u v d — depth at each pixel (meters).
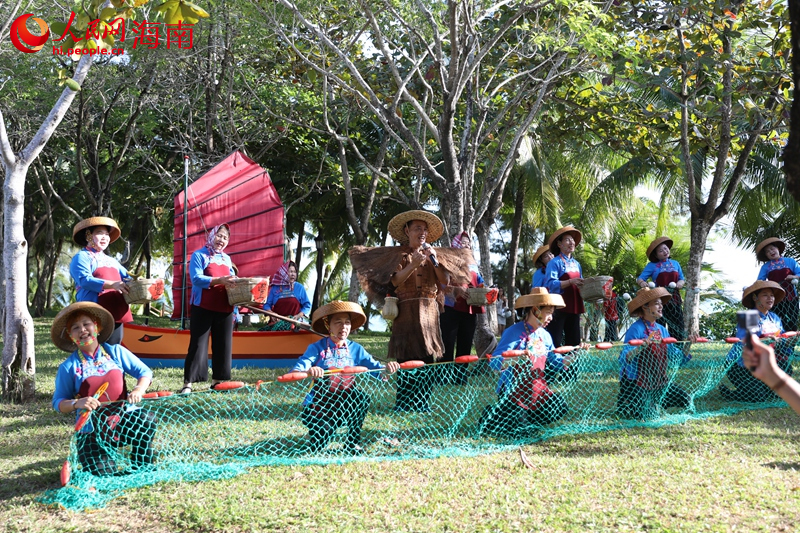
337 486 4.79
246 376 9.19
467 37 10.48
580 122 13.07
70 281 37.31
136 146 17.77
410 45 11.59
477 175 17.31
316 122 16.75
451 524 4.11
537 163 20.38
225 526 4.14
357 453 5.65
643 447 5.76
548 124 13.88
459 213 10.45
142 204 21.77
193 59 15.32
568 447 5.82
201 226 11.80
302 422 5.85
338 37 13.05
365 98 11.02
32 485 4.90
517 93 11.60
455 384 7.88
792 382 2.29
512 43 11.80
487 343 10.79
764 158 17.92
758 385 7.62
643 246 22.58
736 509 4.28
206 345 7.70
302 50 12.95
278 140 18.06
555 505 4.39
